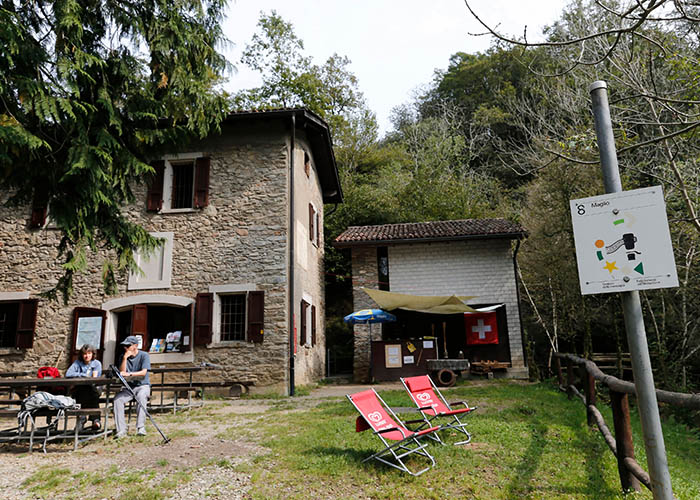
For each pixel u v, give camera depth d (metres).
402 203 25.42
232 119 13.27
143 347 12.41
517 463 5.32
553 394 10.63
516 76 34.78
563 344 19.89
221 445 6.38
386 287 16.70
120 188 8.91
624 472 4.43
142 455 6.03
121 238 8.88
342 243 16.69
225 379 12.07
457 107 36.16
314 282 16.31
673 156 8.42
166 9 8.55
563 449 5.88
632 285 3.06
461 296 15.72
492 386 12.41
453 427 6.31
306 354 14.34
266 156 13.35
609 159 3.33
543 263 15.72
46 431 6.84
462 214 24.78
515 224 17.12
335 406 9.09
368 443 6.02
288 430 7.06
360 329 16.36
